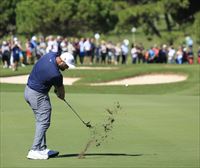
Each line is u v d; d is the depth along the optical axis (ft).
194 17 467.52
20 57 322.75
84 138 108.06
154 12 474.08
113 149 97.35
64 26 530.27
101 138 107.34
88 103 168.14
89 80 256.11
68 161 85.25
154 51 359.05
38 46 341.82
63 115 139.23
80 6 513.45
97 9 514.68
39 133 86.84
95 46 371.76
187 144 102.53
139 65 312.91
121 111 148.87
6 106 158.30
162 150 96.43
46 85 86.22
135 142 104.27
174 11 465.47
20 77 264.93
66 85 241.55
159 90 230.48
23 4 525.75
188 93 221.05
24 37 552.41
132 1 515.91
